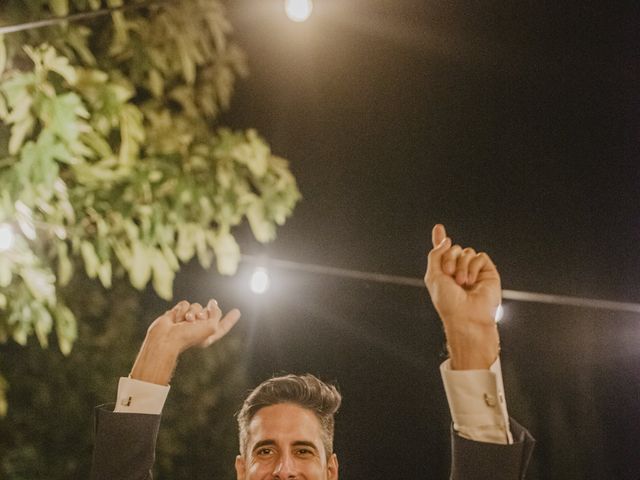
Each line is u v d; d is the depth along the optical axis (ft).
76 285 17.80
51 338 17.63
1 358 17.33
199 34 16.17
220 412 21.99
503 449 7.07
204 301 22.25
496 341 7.27
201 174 15.67
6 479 17.30
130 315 18.80
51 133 12.39
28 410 17.49
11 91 12.36
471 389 7.16
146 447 7.88
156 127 15.65
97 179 13.89
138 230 14.38
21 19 13.71
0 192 12.59
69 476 17.85
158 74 15.51
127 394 7.98
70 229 14.11
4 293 13.37
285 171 16.70
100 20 15.42
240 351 22.08
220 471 21.84
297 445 8.12
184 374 20.86
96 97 13.42
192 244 15.19
